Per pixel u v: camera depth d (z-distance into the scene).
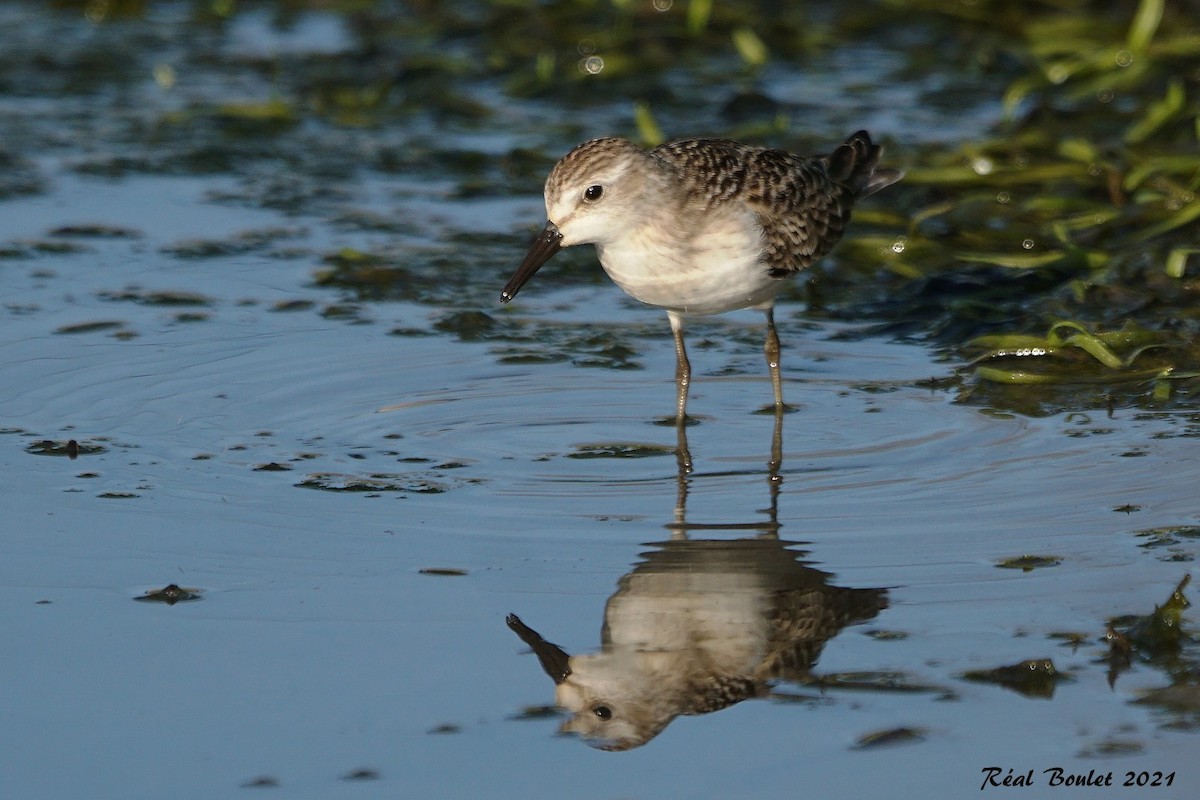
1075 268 13.89
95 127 18.19
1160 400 11.55
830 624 8.48
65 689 7.90
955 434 11.09
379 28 20.72
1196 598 8.57
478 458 10.81
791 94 18.53
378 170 17.11
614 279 11.77
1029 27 19.02
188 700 7.80
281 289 14.09
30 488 10.23
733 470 10.58
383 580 9.00
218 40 21.09
